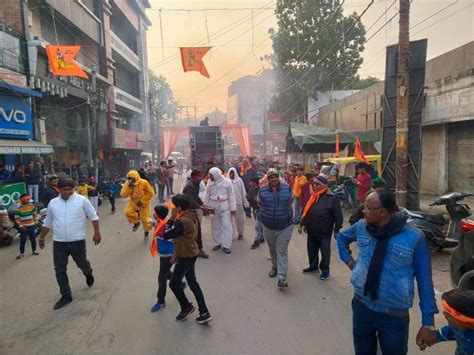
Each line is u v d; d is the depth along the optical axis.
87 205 5.49
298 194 10.25
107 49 26.89
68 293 5.14
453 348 3.74
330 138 14.16
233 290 5.48
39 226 10.14
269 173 5.54
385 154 11.55
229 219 7.74
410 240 2.46
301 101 29.00
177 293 4.46
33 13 17.30
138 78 38.25
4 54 13.99
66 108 20.17
